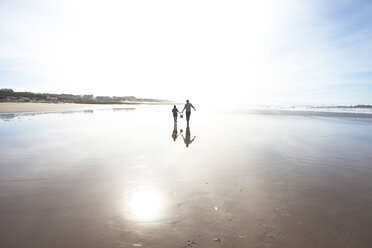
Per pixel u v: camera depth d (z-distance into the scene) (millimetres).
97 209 3635
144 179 4996
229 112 34281
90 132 12070
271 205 3777
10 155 7078
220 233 2992
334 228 3117
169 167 5910
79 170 5613
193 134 11758
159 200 3963
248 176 5234
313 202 3900
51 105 43469
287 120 20438
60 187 4512
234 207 3703
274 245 2754
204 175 5285
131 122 17578
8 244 2740
